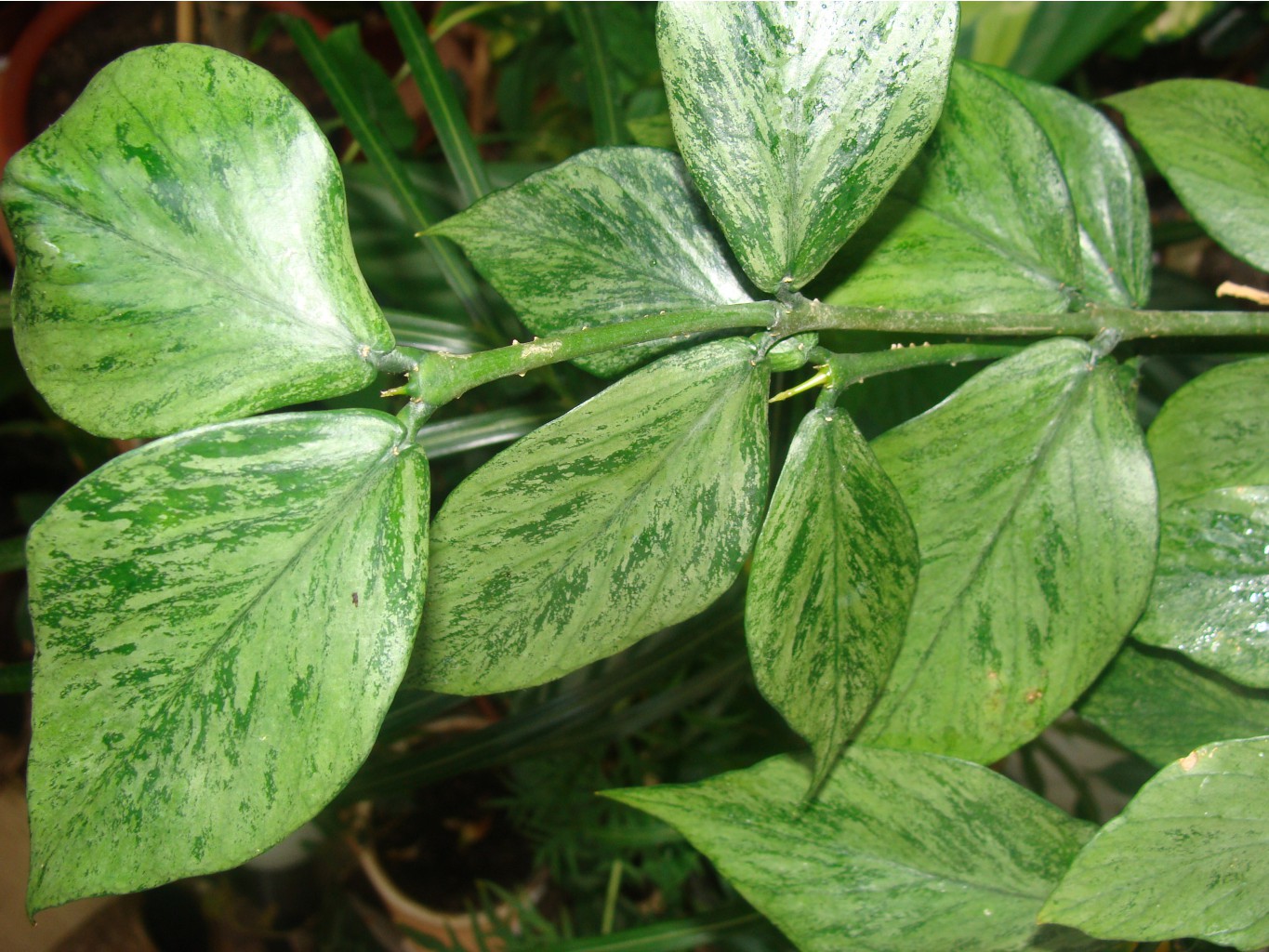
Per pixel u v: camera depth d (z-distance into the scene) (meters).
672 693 0.46
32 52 0.68
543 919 0.63
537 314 0.25
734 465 0.21
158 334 0.18
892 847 0.26
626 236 0.25
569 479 0.20
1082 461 0.25
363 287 0.18
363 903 0.75
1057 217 0.26
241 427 0.17
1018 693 0.25
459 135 0.42
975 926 0.26
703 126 0.21
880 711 0.26
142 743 0.17
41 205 0.18
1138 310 0.27
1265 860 0.22
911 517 0.24
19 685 0.36
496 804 0.62
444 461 0.57
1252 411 0.26
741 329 0.24
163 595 0.17
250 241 0.18
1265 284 0.52
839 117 0.21
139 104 0.18
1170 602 0.26
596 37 0.43
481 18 0.66
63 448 0.73
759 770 0.26
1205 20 0.47
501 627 0.21
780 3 0.20
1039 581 0.25
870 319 0.22
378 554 0.18
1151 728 0.29
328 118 0.69
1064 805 0.56
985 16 0.41
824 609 0.22
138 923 0.71
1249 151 0.29
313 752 0.17
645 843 0.53
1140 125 0.29
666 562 0.21
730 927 0.41
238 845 0.17
